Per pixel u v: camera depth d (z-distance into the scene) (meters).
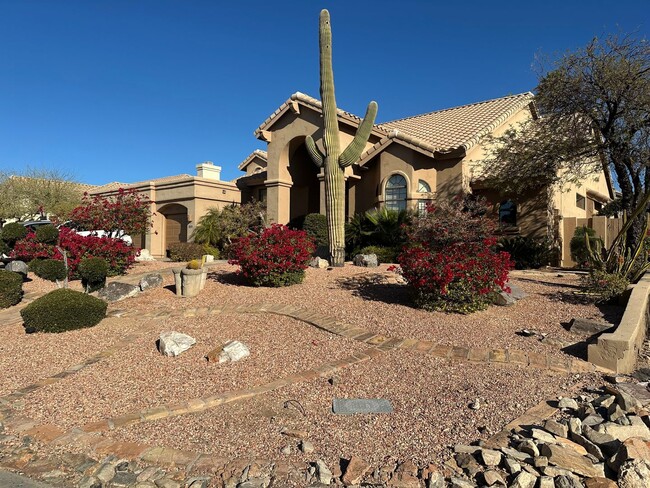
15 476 4.69
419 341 8.09
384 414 5.63
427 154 18.20
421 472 4.32
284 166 22.38
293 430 5.32
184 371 7.36
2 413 6.21
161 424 5.69
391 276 13.21
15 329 10.37
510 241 16.78
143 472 4.66
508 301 10.12
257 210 22.22
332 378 6.71
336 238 15.09
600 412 5.13
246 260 12.34
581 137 15.32
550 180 16.62
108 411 6.13
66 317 9.73
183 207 25.61
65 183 34.00
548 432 4.79
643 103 13.43
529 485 3.98
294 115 21.64
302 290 11.95
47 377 7.49
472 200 17.39
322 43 15.12
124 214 16.70
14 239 17.73
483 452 4.39
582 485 3.91
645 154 13.91
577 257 17.20
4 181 32.22
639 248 10.89
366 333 8.62
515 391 6.00
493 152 17.92
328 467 4.55
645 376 6.48
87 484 4.49
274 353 7.94
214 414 5.89
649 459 3.99
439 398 5.96
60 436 5.47
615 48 13.76
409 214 17.52
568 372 6.65
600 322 8.30
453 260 9.62
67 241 15.08
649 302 9.59
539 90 15.56
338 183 15.08
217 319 10.01
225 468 4.63
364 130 14.64
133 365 7.72
